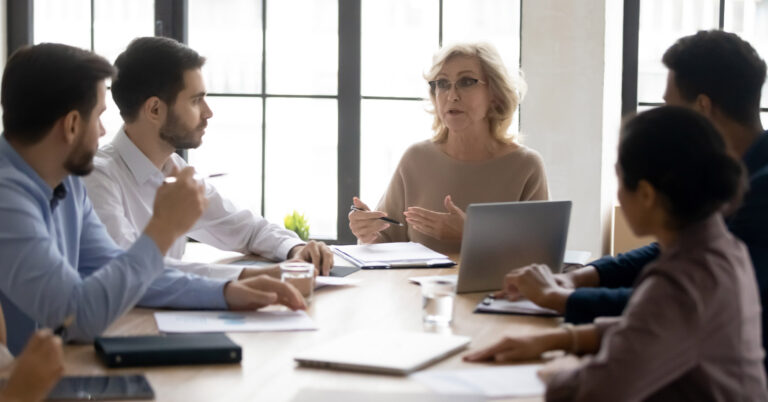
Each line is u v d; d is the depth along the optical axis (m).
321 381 1.55
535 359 1.70
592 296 1.97
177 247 2.94
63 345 1.80
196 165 4.84
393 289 2.38
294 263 2.27
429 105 3.48
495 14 4.48
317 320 2.02
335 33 4.65
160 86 2.66
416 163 3.36
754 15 4.26
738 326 1.42
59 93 1.90
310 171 4.75
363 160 4.68
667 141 1.47
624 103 4.40
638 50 4.37
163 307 2.12
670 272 1.40
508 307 2.15
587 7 4.12
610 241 4.46
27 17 4.86
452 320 2.03
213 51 4.75
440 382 1.54
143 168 2.75
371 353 1.68
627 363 1.34
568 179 4.22
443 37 4.54
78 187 2.20
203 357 1.66
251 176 4.80
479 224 2.30
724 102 2.04
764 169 1.89
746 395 1.43
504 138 3.31
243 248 2.99
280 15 4.69
